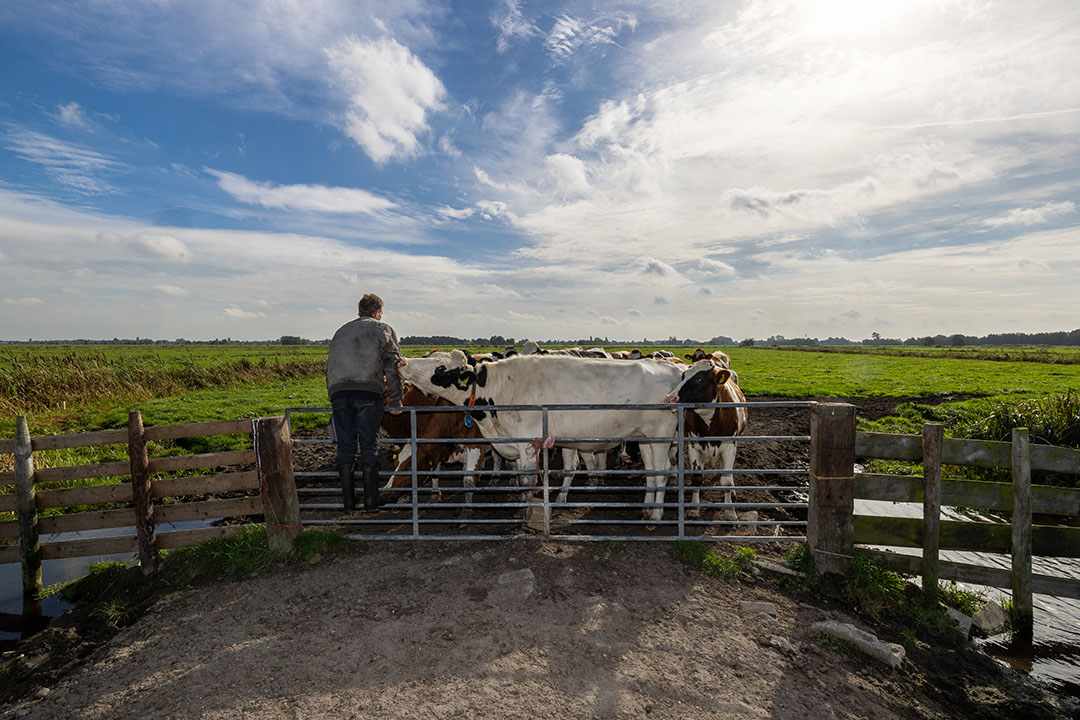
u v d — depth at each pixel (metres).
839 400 20.34
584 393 6.39
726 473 7.10
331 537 5.52
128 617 4.82
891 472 10.07
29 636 4.96
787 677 3.83
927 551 5.28
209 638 4.13
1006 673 4.44
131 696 3.52
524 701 3.37
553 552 5.43
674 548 5.51
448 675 3.59
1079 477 9.20
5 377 16.47
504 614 4.32
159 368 22.05
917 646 4.56
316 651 3.89
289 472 5.43
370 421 5.33
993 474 9.61
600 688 3.52
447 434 6.71
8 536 5.58
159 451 10.89
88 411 15.48
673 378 6.62
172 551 5.68
